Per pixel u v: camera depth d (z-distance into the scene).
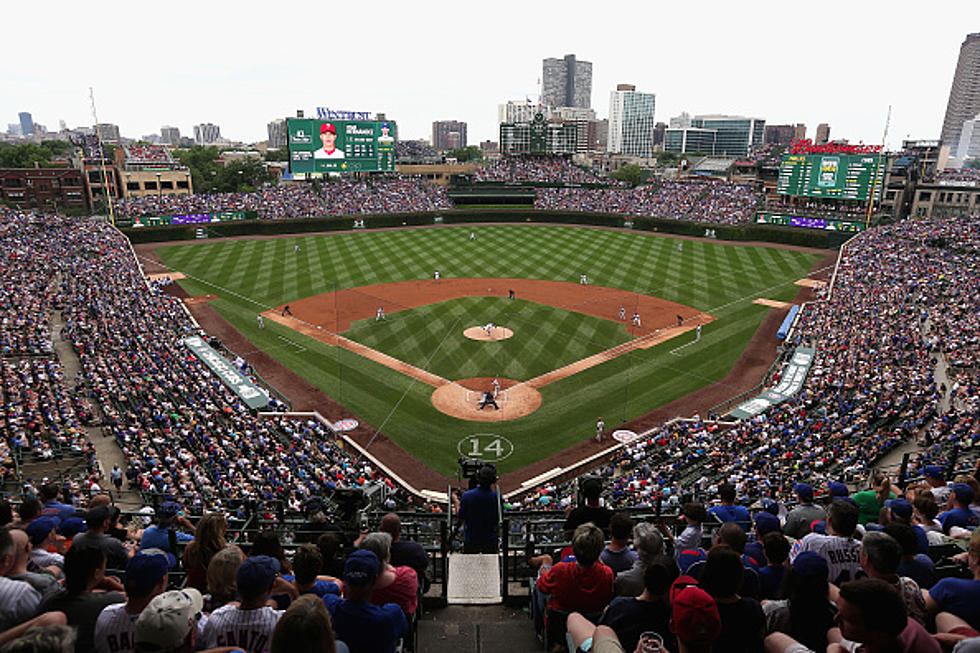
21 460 24.78
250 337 49.94
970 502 10.39
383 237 90.62
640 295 63.09
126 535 11.43
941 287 55.16
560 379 42.69
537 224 103.38
